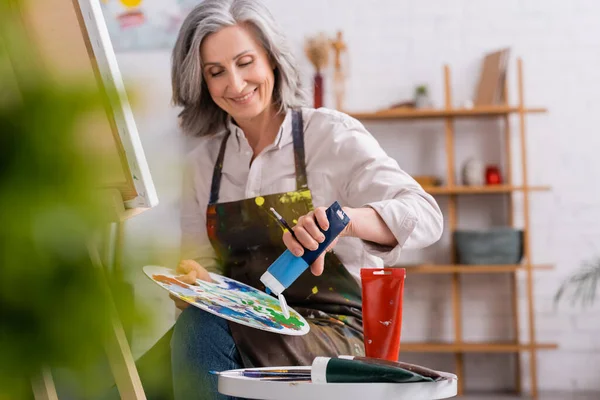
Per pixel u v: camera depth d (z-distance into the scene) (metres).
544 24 5.04
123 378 0.90
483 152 5.08
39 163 0.31
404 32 5.09
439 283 5.07
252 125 1.89
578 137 5.03
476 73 5.05
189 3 4.94
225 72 1.81
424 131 5.11
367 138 1.82
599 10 5.02
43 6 0.84
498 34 5.05
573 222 5.01
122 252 0.35
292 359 1.44
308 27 5.11
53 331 0.32
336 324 1.62
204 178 1.95
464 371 5.04
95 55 0.92
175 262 0.36
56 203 0.32
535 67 5.04
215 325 1.44
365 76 5.10
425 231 1.56
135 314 0.35
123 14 4.94
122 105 0.33
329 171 1.80
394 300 1.26
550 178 5.03
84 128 0.32
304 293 1.67
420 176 5.04
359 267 1.75
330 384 1.01
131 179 0.96
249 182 1.85
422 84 5.07
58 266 0.32
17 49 0.35
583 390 4.95
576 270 4.99
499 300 5.04
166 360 1.44
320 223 1.22
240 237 1.78
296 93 1.88
